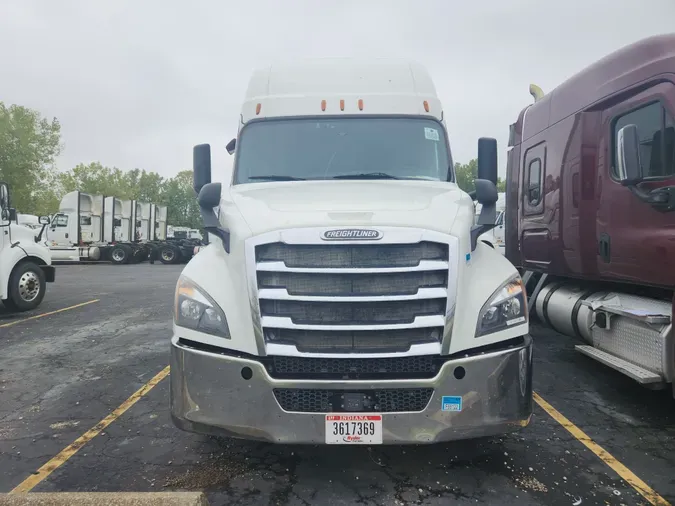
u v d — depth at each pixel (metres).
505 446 3.86
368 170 4.55
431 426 3.04
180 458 3.70
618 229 4.77
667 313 4.34
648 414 4.51
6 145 46.84
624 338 4.83
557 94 5.96
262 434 3.06
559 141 5.84
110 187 87.56
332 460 3.65
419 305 3.13
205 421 3.12
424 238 3.12
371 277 3.12
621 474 3.44
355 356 3.07
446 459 3.66
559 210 5.84
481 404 3.07
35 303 10.14
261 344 3.09
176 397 3.21
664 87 4.17
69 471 3.51
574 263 5.57
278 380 3.04
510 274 3.39
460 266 3.15
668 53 4.25
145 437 4.07
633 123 4.57
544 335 7.64
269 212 3.41
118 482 3.36
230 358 3.10
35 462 3.65
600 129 5.09
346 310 3.11
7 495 2.43
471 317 3.16
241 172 4.62
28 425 4.32
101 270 22.89
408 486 3.30
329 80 4.97
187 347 3.21
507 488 3.26
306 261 3.13
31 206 48.91
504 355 3.13
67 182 79.62
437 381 3.03
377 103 4.82
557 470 3.50
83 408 4.73
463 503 3.10
